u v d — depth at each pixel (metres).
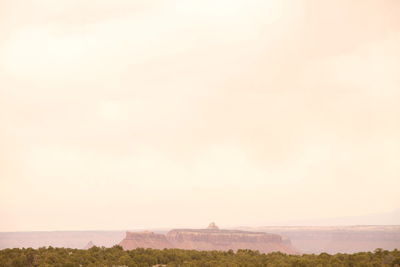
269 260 120.88
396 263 107.44
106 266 106.62
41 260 106.31
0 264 104.19
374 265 107.62
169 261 119.06
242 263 117.62
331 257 119.38
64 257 111.62
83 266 106.62
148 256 118.75
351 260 113.75
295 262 113.62
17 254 111.62
